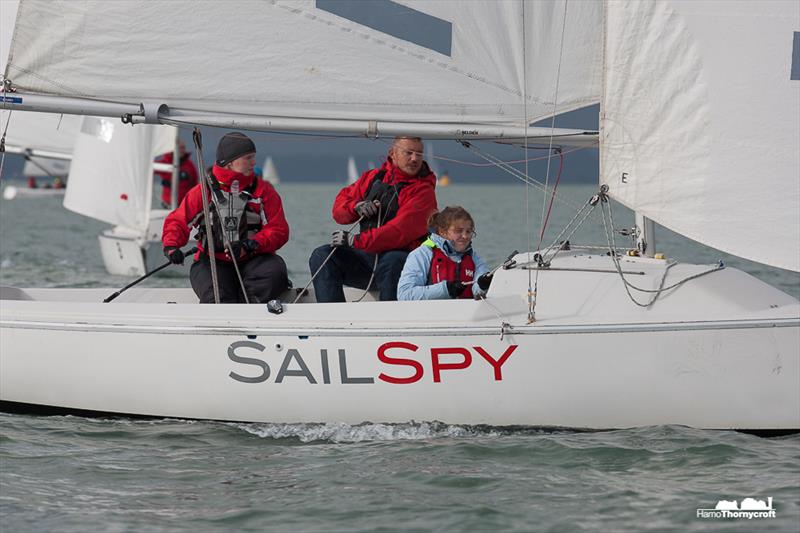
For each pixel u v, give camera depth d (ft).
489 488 61.57
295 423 73.72
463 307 72.08
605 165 70.79
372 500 59.98
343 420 73.05
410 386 71.92
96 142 202.18
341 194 82.84
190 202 80.07
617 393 70.44
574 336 70.49
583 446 68.03
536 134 72.59
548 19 71.72
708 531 55.11
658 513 57.62
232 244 78.59
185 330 74.38
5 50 72.79
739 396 69.72
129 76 70.79
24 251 242.78
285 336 73.00
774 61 67.97
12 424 75.51
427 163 82.02
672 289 71.72
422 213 80.12
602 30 71.72
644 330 70.03
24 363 77.30
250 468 65.77
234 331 73.67
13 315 77.46
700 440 68.39
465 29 71.20
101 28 70.13
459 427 71.97
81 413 77.20
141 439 71.77
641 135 69.62
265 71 71.00
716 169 68.69
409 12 70.95
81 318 76.38
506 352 70.90
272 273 80.23
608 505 58.75
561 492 60.80
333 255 81.76
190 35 70.49
